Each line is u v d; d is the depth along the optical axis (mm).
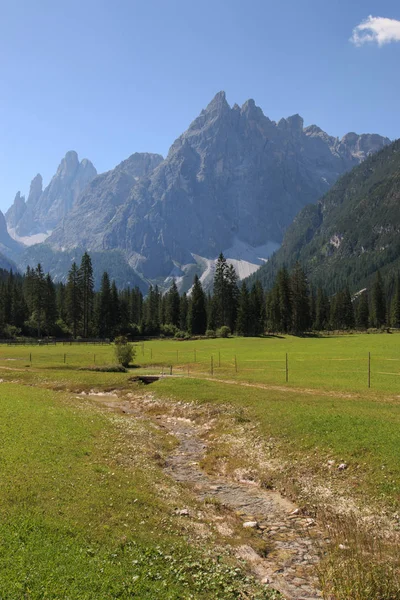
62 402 39906
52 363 74000
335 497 19641
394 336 127438
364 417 28422
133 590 11078
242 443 28438
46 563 11602
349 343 105312
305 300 155250
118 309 154625
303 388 44906
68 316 148875
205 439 31500
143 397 47188
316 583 13023
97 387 54531
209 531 15836
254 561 14227
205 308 165000
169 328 162125
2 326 135625
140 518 15516
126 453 24500
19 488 16469
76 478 18344
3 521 13758
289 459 24469
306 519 17922
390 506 18109
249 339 127000
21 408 33344
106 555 12547
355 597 12133
